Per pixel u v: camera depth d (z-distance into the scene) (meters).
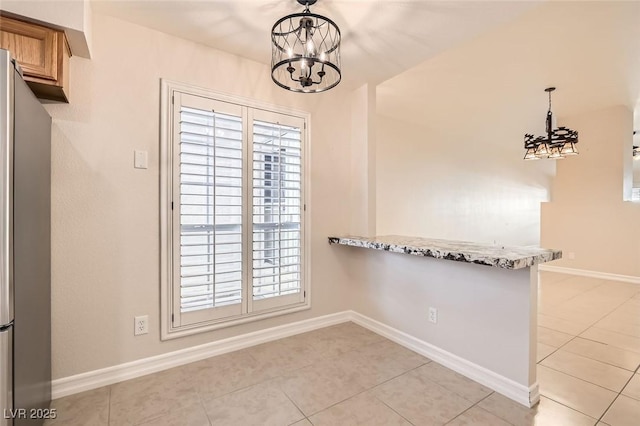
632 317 3.24
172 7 1.90
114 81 2.02
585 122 4.98
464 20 2.00
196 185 2.28
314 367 2.26
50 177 1.79
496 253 1.91
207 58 2.35
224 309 2.43
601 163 4.90
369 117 3.01
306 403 1.85
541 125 5.26
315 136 2.93
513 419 1.71
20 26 1.54
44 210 1.64
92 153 1.96
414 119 4.91
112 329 2.04
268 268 2.62
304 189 2.84
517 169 7.22
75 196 1.92
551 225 5.45
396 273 2.70
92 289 1.98
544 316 3.27
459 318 2.21
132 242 2.09
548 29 2.44
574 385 2.03
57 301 1.88
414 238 2.88
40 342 1.54
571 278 4.94
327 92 3.01
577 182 5.17
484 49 2.73
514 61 2.96
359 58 2.50
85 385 1.96
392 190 4.86
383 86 3.54
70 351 1.92
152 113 2.14
